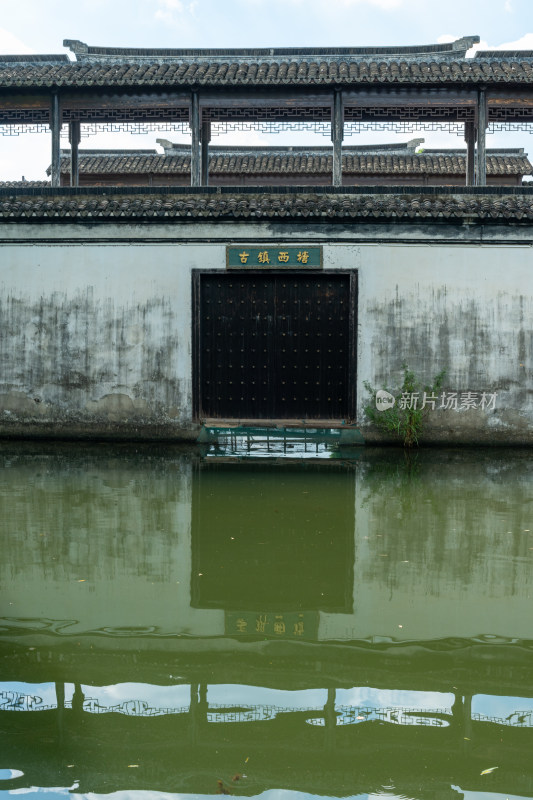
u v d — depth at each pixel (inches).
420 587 293.9
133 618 265.0
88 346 581.3
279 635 253.1
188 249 573.6
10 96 593.9
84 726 201.2
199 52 615.2
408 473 482.9
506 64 582.2
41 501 405.7
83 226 576.4
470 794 176.2
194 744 195.2
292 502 408.5
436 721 205.0
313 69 580.4
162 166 1012.5
